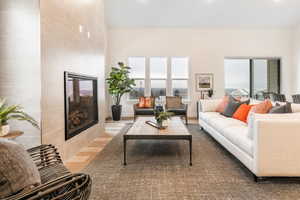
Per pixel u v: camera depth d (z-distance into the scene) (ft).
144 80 22.62
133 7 18.53
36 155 5.30
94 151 10.39
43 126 7.24
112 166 8.30
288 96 22.02
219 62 21.98
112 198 5.83
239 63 22.90
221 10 18.84
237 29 21.81
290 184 6.59
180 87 22.70
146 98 19.75
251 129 7.13
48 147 5.41
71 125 9.77
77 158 9.34
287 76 21.97
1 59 7.21
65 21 8.95
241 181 6.84
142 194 6.04
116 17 20.01
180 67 22.58
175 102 19.71
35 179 3.15
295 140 6.38
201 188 6.38
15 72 7.19
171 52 22.00
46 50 7.43
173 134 8.61
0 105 6.36
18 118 6.66
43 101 7.24
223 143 9.98
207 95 22.07
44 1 7.30
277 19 20.10
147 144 11.66
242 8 18.56
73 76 9.80
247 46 21.83
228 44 21.85
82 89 11.19
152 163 8.61
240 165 8.32
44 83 7.31
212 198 5.79
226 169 7.91
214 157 9.34
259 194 5.98
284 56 21.89
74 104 10.15
